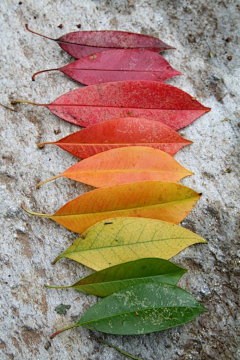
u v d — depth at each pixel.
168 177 0.43
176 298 0.41
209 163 0.46
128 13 0.49
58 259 0.43
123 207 0.42
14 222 0.44
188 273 0.44
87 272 0.43
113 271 0.41
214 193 0.45
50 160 0.45
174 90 0.45
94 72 0.46
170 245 0.42
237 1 0.49
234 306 0.43
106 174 0.43
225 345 0.43
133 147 0.43
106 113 0.45
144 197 0.42
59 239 0.44
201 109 0.45
